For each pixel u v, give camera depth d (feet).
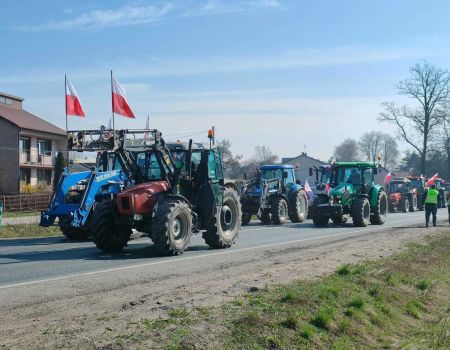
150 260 38.32
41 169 168.76
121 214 41.39
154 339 18.79
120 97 68.18
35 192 149.28
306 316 23.75
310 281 29.78
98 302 24.14
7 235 63.98
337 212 69.15
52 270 33.81
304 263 36.52
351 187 71.72
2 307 23.18
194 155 45.44
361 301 26.81
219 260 38.22
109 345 17.80
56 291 26.71
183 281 29.63
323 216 70.49
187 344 18.71
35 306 23.35
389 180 122.31
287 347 20.68
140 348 17.89
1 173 148.46
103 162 56.13
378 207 73.67
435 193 70.23
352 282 30.53
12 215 100.68
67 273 32.58
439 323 27.96
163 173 43.57
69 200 51.90
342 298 27.22
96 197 51.70
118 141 44.14
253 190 75.20
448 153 204.13
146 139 44.01
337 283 29.48
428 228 67.15
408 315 28.81
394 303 29.40
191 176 45.14
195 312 22.40
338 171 73.97
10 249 47.01
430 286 33.71
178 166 44.29
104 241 42.34
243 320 21.59
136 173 45.11
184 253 42.42
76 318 21.16
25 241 55.93
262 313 22.95
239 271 33.17
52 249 46.70
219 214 45.55
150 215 41.37
